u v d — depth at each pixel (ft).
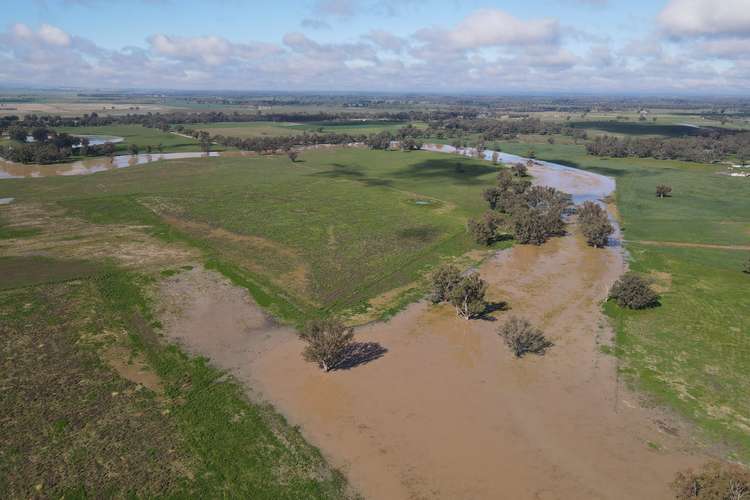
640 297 177.06
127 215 290.76
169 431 112.68
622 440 112.57
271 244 248.52
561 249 251.80
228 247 241.76
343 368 140.56
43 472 99.40
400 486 98.89
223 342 153.99
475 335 160.35
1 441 107.45
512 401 126.21
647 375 137.80
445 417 119.75
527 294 193.77
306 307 179.01
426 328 164.96
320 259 229.25
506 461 105.91
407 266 222.89
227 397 125.90
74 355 142.20
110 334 154.81
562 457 107.24
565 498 96.43
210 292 188.85
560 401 126.52
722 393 129.80
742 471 95.55
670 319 171.53
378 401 125.49
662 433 114.93
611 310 179.01
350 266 221.46
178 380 132.87
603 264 228.43
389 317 172.86
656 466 104.68
